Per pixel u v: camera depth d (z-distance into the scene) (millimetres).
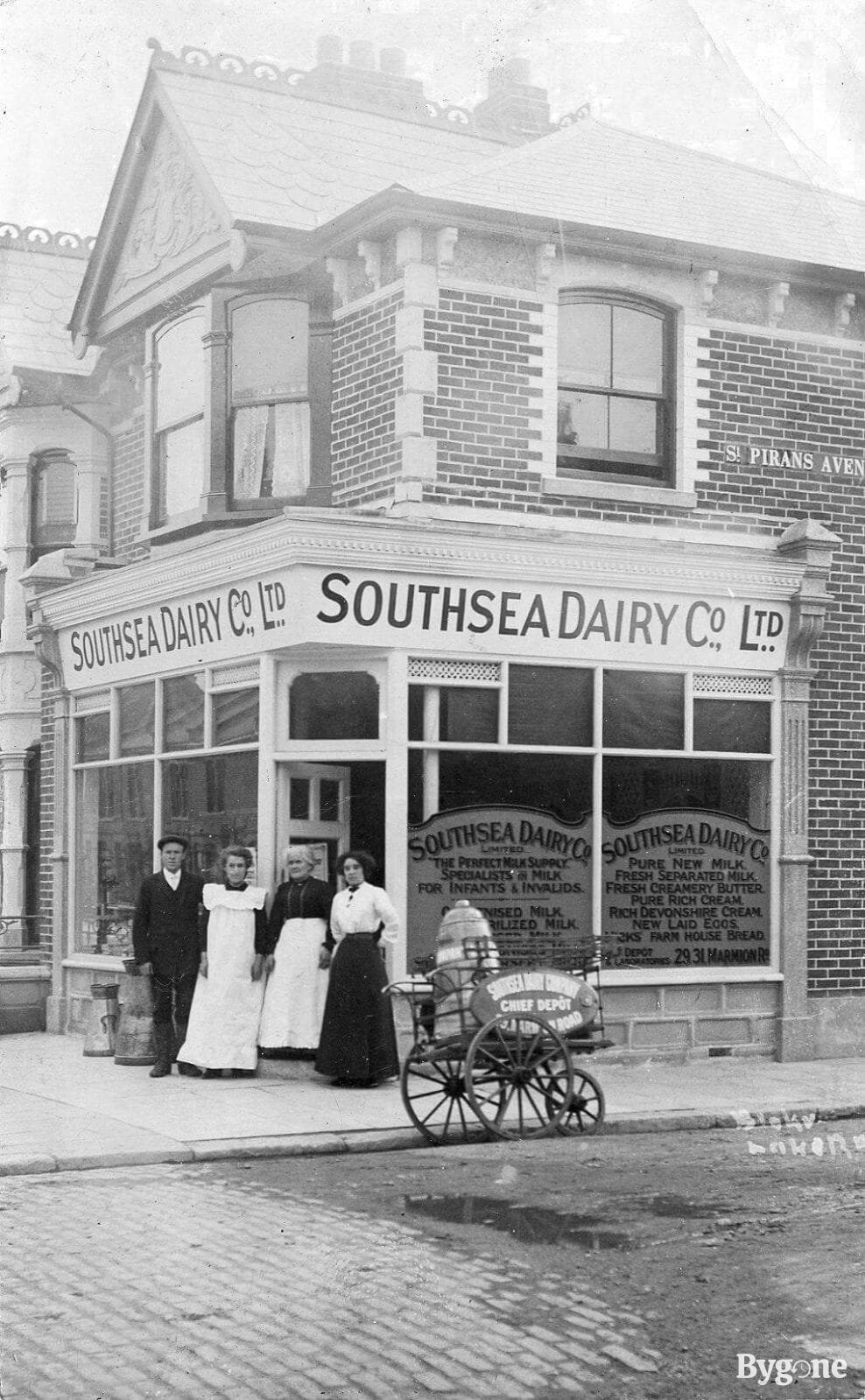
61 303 16203
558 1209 7168
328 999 10914
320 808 11836
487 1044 9195
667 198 12742
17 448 16750
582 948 10203
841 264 13062
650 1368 4969
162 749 13281
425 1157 8680
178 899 11617
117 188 14016
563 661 11984
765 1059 12508
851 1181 7820
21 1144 8766
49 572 15000
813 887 12930
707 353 12797
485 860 11664
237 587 11961
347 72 13891
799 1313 5516
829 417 13250
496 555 11602
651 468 12648
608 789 12102
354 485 12234
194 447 13672
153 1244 6566
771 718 12781
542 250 12023
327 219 12719
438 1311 5562
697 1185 7734
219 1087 10891
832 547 12828
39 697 16859
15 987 14742
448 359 11758
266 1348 5164
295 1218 7055
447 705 11680
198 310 13547
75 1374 4941
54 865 14844
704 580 12312
